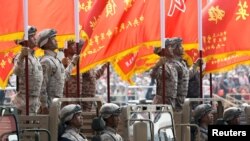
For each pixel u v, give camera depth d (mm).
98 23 34125
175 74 36594
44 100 31797
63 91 33875
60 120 29094
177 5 37344
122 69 38250
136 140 30984
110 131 30031
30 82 30828
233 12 38656
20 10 30188
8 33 30156
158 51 36906
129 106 31531
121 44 34688
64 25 32625
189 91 39844
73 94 34594
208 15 38656
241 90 58438
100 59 34094
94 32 34031
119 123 31438
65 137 28828
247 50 38594
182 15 37375
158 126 32094
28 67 30422
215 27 38594
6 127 26547
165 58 35969
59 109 29438
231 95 52219
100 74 35844
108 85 35625
